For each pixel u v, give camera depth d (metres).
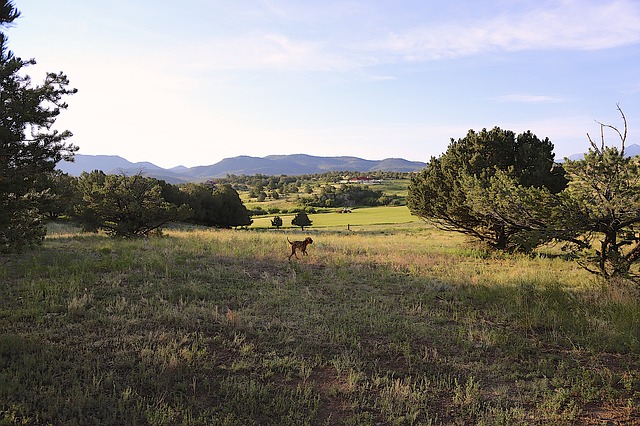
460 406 5.00
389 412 4.81
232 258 13.41
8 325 6.65
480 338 7.10
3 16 9.59
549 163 17.16
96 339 6.37
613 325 7.43
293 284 10.38
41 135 9.30
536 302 8.74
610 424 4.63
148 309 7.75
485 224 18.20
